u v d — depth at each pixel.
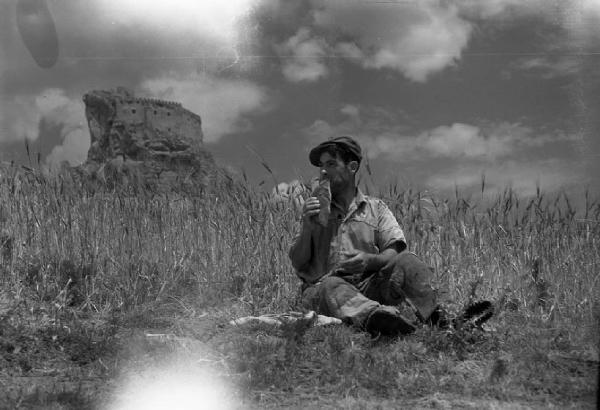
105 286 6.08
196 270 6.41
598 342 4.81
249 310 5.71
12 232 6.55
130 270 6.18
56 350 4.57
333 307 4.91
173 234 6.64
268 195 6.85
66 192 6.82
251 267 6.30
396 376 4.05
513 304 5.84
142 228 6.64
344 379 3.97
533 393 3.88
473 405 3.64
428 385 3.94
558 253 6.43
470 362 4.34
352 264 5.04
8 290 5.73
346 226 5.29
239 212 6.77
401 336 4.70
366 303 4.85
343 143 5.27
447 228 6.58
